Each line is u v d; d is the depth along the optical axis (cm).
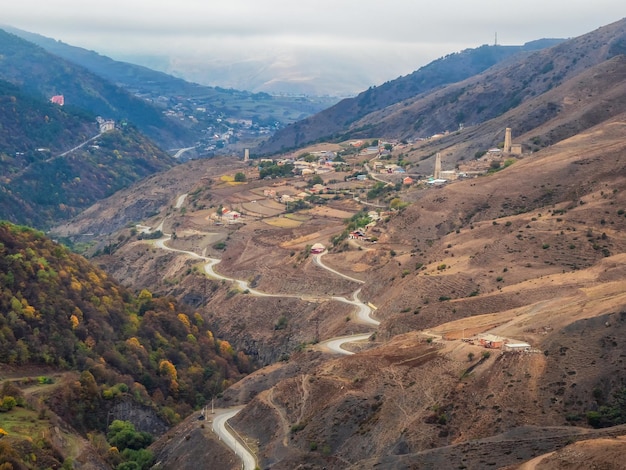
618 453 13138
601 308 18675
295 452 18138
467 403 17088
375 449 17050
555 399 16600
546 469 13588
